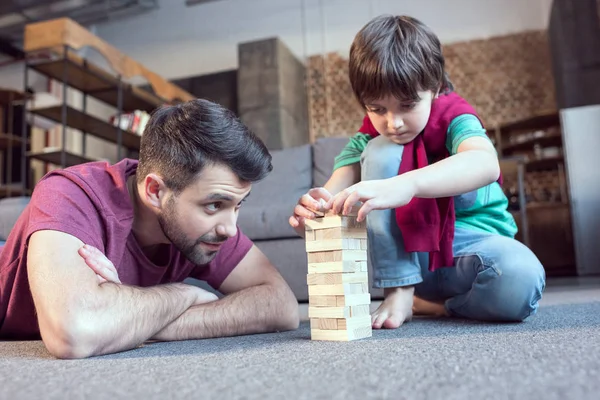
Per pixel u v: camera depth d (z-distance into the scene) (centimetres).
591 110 520
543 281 115
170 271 123
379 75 108
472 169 104
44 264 91
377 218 122
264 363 72
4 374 72
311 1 804
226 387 57
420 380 56
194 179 97
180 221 101
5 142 667
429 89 113
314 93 793
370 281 227
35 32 441
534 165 658
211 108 100
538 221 631
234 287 130
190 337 109
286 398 51
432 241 117
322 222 99
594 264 503
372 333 108
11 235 111
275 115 715
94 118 500
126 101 590
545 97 700
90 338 87
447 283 130
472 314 126
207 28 830
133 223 113
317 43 796
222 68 820
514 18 720
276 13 809
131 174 113
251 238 246
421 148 119
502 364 64
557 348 74
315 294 99
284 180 305
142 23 849
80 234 97
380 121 116
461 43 731
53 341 87
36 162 762
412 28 113
